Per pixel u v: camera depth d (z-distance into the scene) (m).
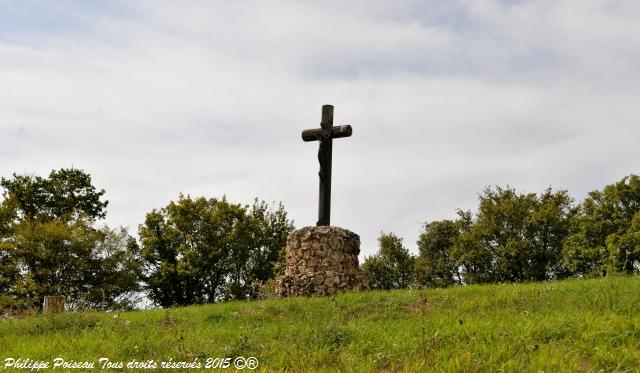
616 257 35.91
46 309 16.19
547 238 43.84
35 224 36.81
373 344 9.87
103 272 37.97
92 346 10.91
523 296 13.02
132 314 14.64
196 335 11.50
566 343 9.06
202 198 42.59
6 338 12.14
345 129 18.08
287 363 9.37
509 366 8.02
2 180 40.34
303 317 12.91
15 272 35.81
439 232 50.06
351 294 14.72
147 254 40.88
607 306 10.98
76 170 42.19
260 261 44.81
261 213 46.34
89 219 38.56
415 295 14.06
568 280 15.73
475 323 10.46
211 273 40.88
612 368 8.00
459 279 48.44
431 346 9.33
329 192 18.36
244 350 10.02
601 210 40.22
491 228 44.19
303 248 17.56
